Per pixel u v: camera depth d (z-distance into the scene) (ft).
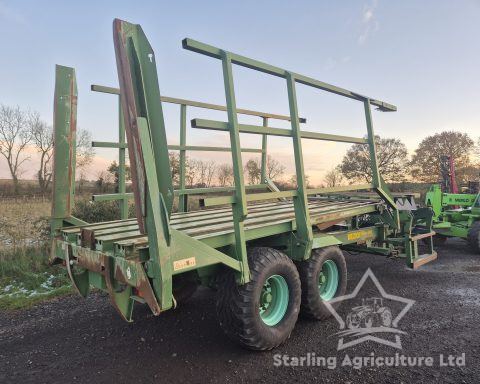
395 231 19.40
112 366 10.66
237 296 10.52
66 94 13.21
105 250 9.87
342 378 9.93
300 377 9.99
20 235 24.07
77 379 10.00
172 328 13.25
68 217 13.20
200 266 9.26
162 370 10.41
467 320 13.79
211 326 13.38
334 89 13.93
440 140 120.47
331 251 13.85
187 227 11.68
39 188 105.40
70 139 13.26
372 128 16.12
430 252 21.02
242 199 10.04
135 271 8.77
